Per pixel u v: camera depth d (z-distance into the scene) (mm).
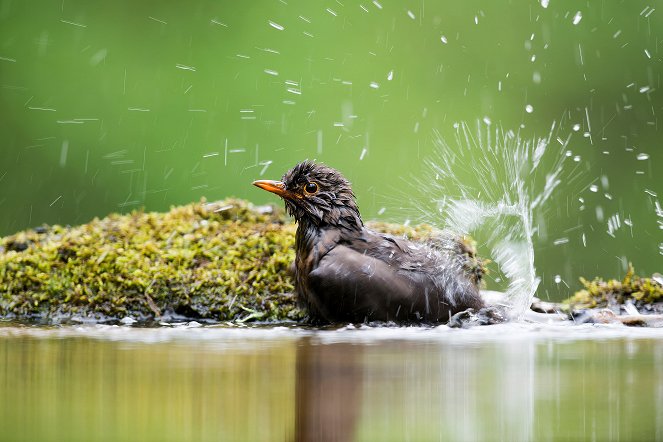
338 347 7895
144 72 21828
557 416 4898
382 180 21484
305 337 8797
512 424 4730
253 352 7414
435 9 22656
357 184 21438
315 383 5891
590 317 10578
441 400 5328
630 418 4887
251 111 21766
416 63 22375
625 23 22797
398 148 21734
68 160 21266
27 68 21547
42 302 10945
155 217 12156
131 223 11992
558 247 21578
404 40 22391
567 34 22812
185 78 21828
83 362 6773
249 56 22047
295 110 21797
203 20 22172
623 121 22500
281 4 22344
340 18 22516
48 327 9930
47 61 21641
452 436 4449
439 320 10109
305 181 10492
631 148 22531
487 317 10391
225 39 22156
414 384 5828
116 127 21500
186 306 10891
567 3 22844
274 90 21844
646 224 22062
